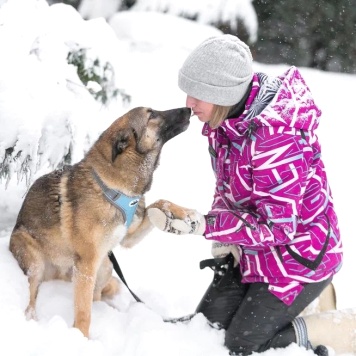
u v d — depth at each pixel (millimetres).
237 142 4555
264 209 4406
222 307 4969
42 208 5105
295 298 4598
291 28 17984
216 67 4398
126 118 5004
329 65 18297
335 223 4719
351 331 4781
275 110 4348
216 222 4508
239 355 4719
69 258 5223
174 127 5156
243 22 15398
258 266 4617
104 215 4902
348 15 17812
